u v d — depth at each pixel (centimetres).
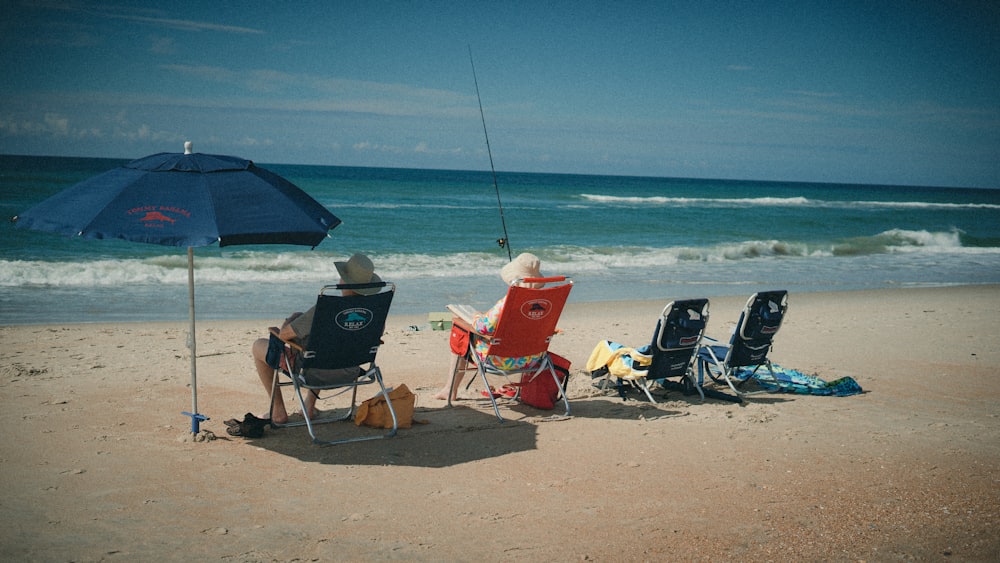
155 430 514
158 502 389
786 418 578
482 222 3062
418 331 970
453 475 444
